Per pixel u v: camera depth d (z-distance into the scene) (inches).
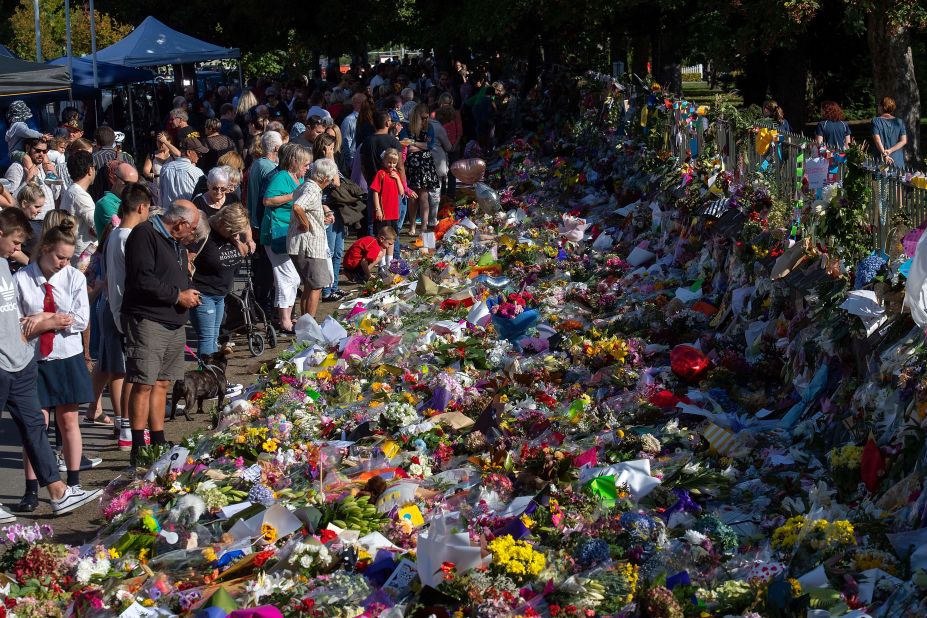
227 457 273.4
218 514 240.4
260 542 220.2
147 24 945.5
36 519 266.4
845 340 254.7
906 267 240.1
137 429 290.7
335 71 1316.4
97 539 242.7
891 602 173.5
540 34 928.3
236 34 1453.0
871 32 741.3
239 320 403.9
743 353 314.3
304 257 412.8
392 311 413.1
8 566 213.3
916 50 1095.6
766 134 380.8
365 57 1501.0
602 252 492.7
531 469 241.4
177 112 652.7
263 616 180.2
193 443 286.7
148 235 284.4
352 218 480.7
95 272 375.2
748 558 193.9
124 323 288.5
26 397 259.1
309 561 205.0
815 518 198.1
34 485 271.3
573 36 906.7
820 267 295.1
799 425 252.8
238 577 206.8
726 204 393.4
